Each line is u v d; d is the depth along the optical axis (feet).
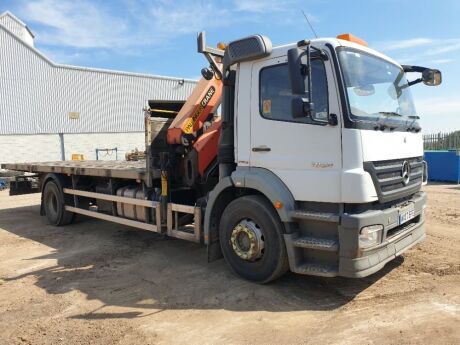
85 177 27.68
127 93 106.83
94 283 17.48
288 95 14.78
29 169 32.81
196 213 18.35
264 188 15.07
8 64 90.22
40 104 94.43
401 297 14.64
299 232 14.92
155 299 15.52
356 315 13.41
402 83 17.52
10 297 16.15
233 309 14.30
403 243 15.25
